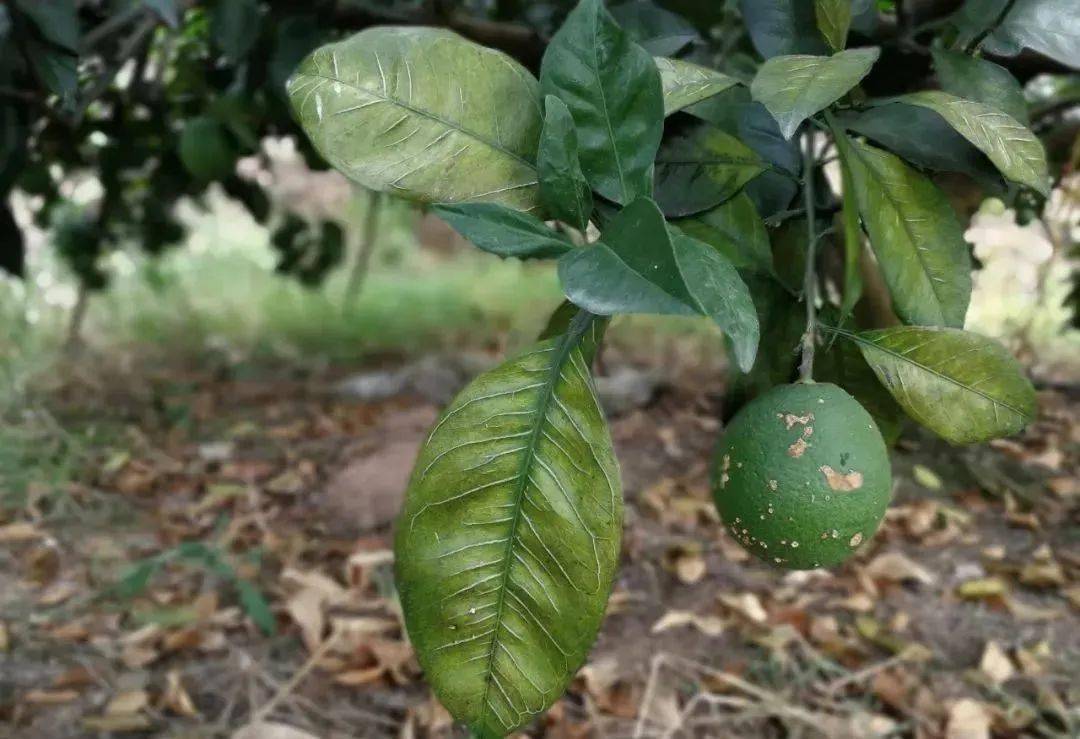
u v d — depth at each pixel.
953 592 1.14
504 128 0.37
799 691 0.98
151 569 1.01
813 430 0.36
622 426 1.63
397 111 0.37
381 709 0.95
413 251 3.88
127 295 2.66
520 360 0.36
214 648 1.03
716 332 2.16
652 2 0.66
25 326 1.88
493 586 0.35
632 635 1.07
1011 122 0.37
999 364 0.38
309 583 1.10
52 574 1.16
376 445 1.57
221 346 2.27
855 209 0.36
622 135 0.35
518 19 0.96
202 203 1.79
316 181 3.75
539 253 0.34
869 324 0.63
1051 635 1.07
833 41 0.41
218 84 1.06
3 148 0.81
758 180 0.46
